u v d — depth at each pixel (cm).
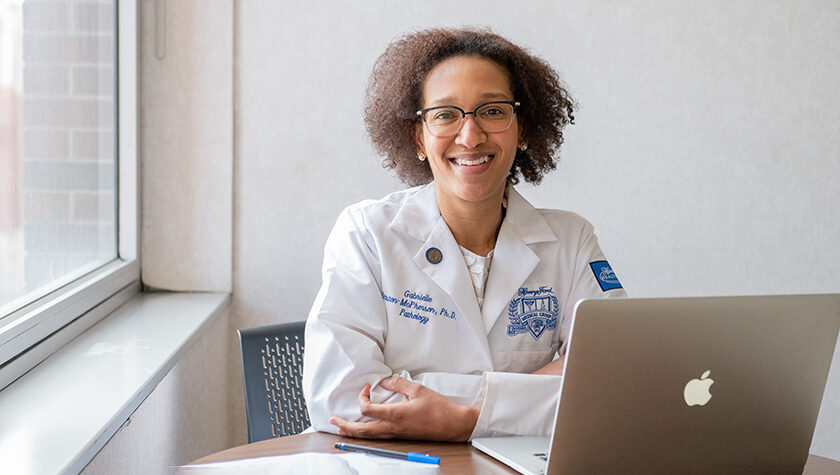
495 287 165
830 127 278
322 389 153
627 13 268
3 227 158
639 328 109
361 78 261
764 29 272
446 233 167
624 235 277
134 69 246
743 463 122
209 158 257
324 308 159
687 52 271
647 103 272
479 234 171
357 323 158
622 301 107
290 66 259
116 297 233
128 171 249
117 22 243
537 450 131
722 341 113
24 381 161
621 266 279
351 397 149
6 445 125
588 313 106
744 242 280
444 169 161
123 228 251
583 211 276
